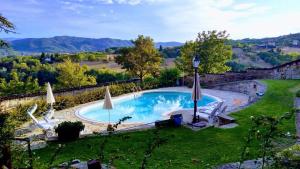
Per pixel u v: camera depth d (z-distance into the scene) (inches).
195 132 508.1
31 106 722.8
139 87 1132.5
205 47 1427.2
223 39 1419.8
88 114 851.4
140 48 1375.5
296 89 822.5
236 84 1099.9
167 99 1102.4
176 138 475.8
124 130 525.0
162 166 362.9
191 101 1033.5
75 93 948.6
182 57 1462.8
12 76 1831.9
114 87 1047.6
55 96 872.3
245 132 486.9
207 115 621.9
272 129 222.1
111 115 841.5
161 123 544.4
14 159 231.3
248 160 352.2
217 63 1453.0
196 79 576.7
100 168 319.0
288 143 385.1
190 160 381.4
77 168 316.5
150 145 224.1
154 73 1408.7
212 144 441.4
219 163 365.1
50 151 432.1
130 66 1397.6
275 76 1103.0
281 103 674.2
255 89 986.7
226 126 529.0
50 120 632.4
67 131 477.4
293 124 496.4
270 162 277.1
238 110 628.7
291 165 249.3
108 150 424.8
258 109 629.9
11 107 741.3
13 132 226.5
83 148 439.2
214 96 1004.6
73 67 1601.9
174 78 1243.8
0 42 298.2
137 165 365.4
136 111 895.1
